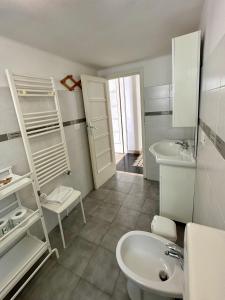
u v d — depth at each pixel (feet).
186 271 1.55
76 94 8.02
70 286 4.58
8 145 4.96
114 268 4.99
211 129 3.15
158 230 4.68
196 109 5.24
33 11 3.73
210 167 3.17
